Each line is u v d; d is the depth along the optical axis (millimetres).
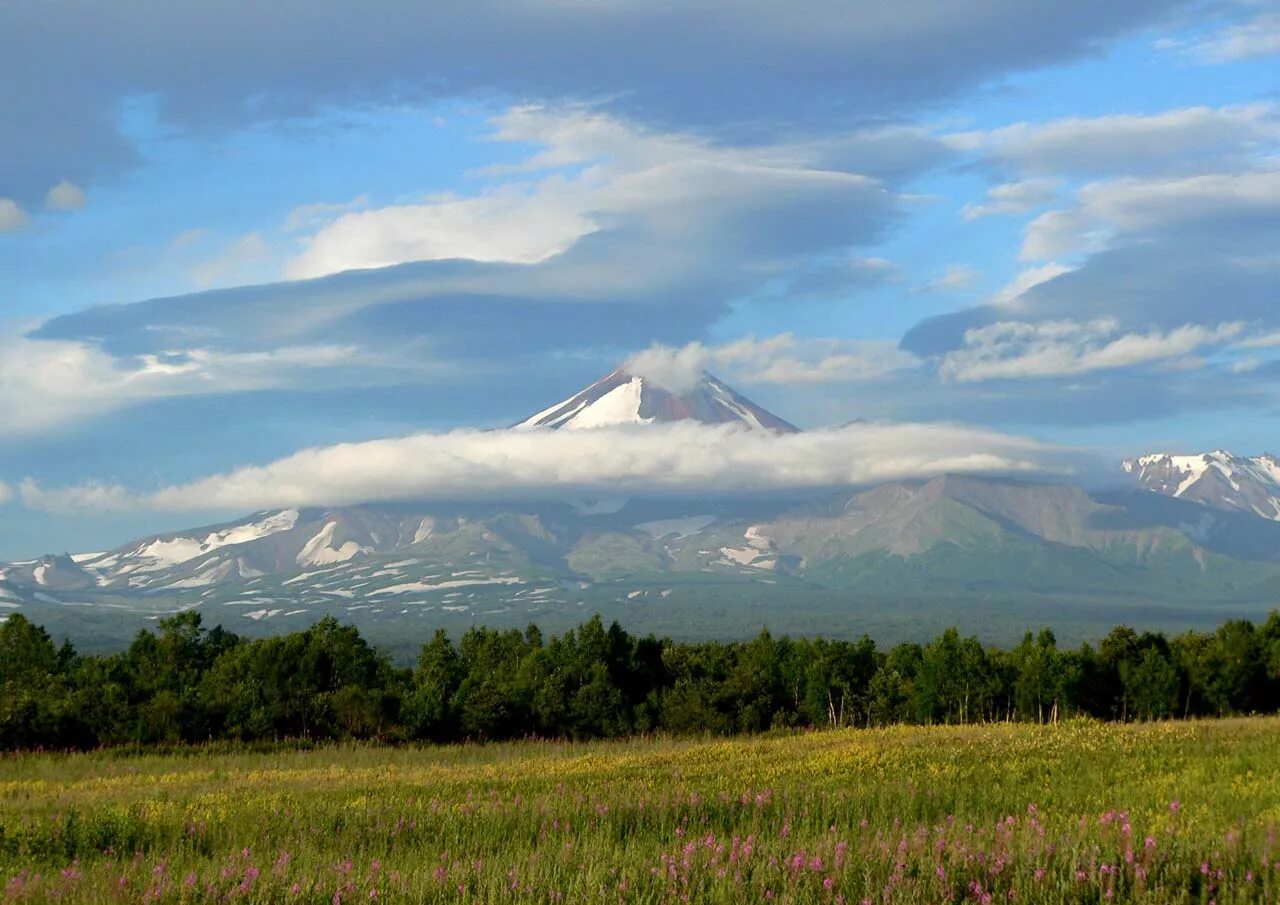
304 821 25906
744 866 18828
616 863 19891
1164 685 65062
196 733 56625
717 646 78625
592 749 51344
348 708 59500
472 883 19156
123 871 20797
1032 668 66000
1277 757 29391
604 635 72688
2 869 21281
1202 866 16844
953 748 34875
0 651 69812
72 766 46500
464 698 62719
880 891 17188
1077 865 17328
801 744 41219
